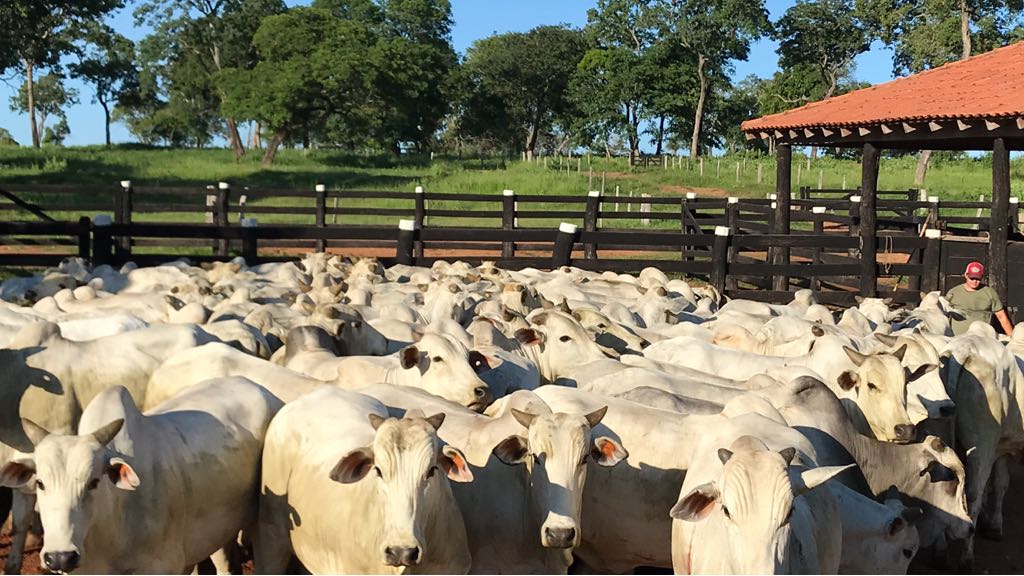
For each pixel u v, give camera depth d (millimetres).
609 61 57344
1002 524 6914
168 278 9875
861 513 4832
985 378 6652
